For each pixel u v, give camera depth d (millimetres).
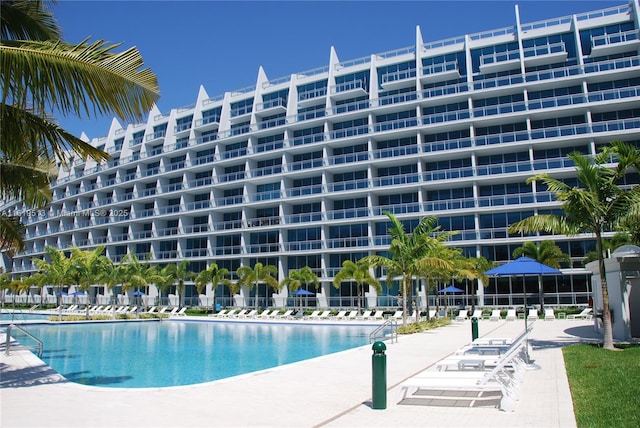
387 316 37375
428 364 13594
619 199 14938
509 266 15133
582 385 9805
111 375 15039
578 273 39500
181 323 39188
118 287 64750
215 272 49312
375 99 49438
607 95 41875
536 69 45844
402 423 7547
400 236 26984
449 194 46906
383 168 49469
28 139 10711
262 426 7410
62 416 7980
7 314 50188
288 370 12672
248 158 54625
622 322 17984
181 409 8461
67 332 30953
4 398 9359
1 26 10414
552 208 42344
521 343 11000
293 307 49094
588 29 44688
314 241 48969
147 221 62906
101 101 9578
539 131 43125
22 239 15766
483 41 47219
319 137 52062
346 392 9891
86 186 74438
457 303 44156
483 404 8734
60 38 10820
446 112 46750
